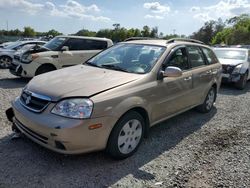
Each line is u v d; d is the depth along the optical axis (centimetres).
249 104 743
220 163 389
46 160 366
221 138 482
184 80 492
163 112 449
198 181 340
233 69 950
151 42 505
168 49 471
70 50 979
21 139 422
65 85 361
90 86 357
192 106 550
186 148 433
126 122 370
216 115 621
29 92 372
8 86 859
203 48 601
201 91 568
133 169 358
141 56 461
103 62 480
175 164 379
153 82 416
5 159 362
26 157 371
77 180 326
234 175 358
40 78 408
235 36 5572
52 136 324
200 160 395
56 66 941
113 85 367
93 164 364
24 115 355
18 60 949
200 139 473
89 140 332
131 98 370
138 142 402
